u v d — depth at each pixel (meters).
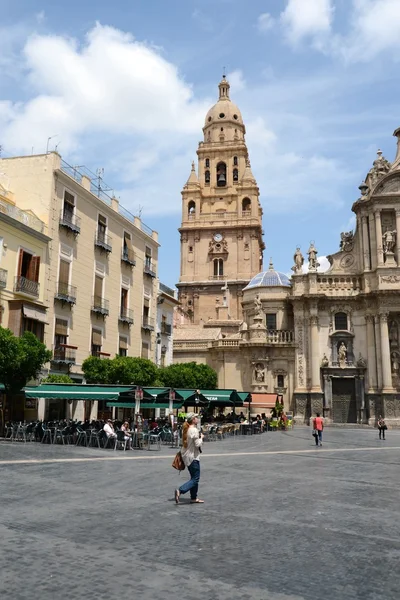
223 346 69.31
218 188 110.88
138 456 24.83
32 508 12.48
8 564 8.37
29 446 27.36
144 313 54.50
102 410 46.59
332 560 8.85
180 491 13.35
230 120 114.19
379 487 16.78
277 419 56.00
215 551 9.22
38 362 30.05
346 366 65.12
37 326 37.53
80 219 43.81
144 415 53.41
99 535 10.15
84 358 43.66
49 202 40.25
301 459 25.31
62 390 30.64
